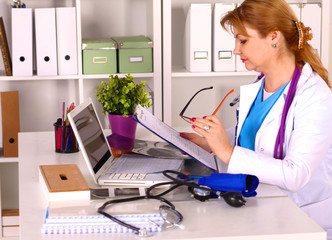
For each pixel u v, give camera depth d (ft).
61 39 9.23
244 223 3.99
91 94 10.54
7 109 9.55
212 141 4.93
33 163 5.81
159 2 9.31
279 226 3.92
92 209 4.18
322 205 5.54
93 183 4.96
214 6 9.30
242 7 5.23
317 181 5.56
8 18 10.10
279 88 5.50
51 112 10.63
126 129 6.35
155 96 9.57
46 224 3.89
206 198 4.45
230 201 4.28
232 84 10.84
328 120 4.98
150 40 9.64
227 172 5.02
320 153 4.94
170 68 9.48
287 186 4.80
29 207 4.43
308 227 3.90
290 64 5.43
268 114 5.46
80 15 9.29
